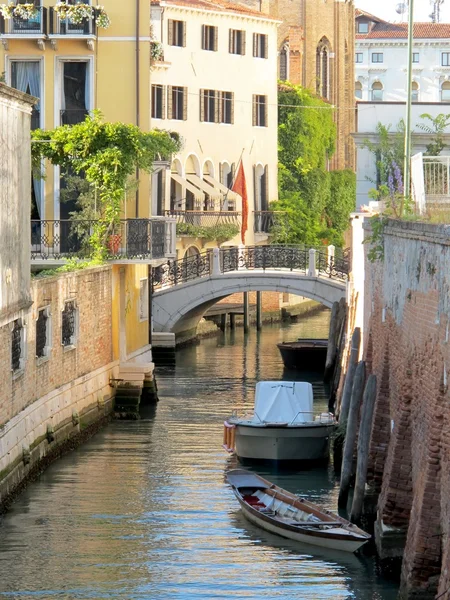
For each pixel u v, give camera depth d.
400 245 32.38
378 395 34.53
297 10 125.31
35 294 39.34
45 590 28.38
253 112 96.50
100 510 35.19
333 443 43.50
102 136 50.56
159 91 86.19
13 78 56.03
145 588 28.50
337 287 72.75
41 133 50.81
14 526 33.50
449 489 23.88
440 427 25.14
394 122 63.50
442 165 36.28
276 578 29.16
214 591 28.30
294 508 34.00
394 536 29.53
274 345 80.19
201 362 70.81
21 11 55.09
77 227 51.34
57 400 42.06
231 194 91.50
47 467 40.50
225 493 37.34
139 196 54.41
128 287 53.34
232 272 73.31
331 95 128.12
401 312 31.75
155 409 52.97
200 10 89.31
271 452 42.22
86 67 55.62
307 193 104.25
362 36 176.88
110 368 49.97
